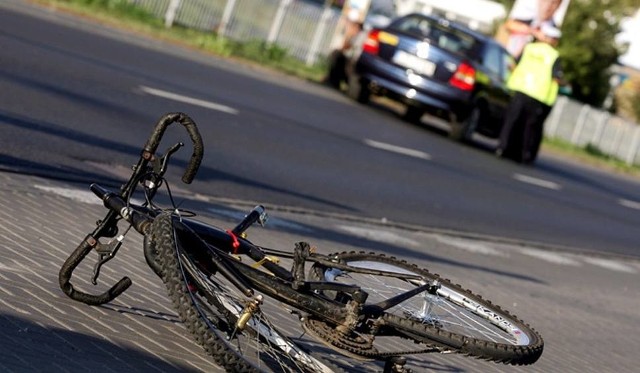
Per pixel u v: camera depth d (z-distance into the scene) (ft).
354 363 43.98
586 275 95.45
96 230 40.19
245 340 36.60
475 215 107.34
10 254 45.83
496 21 246.06
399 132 148.05
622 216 145.89
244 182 84.89
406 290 41.55
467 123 159.22
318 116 135.03
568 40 309.42
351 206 90.48
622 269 105.81
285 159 100.22
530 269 88.94
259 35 193.98
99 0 168.45
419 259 76.74
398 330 37.19
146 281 47.93
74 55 114.01
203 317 34.09
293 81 164.66
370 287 41.06
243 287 35.83
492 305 41.19
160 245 35.14
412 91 158.20
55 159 71.51
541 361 56.54
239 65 161.79
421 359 48.85
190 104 109.19
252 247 38.45
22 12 133.80
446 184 118.73
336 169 104.78
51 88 94.02
